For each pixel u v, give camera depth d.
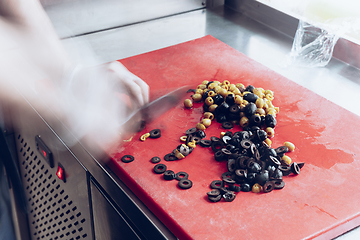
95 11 0.88
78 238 0.71
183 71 0.77
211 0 1.01
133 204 0.54
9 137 0.83
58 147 0.65
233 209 0.52
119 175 0.58
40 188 0.78
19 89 0.69
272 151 0.58
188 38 0.89
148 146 0.61
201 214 0.52
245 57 0.81
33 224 0.87
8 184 0.82
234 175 0.56
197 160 0.59
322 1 0.80
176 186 0.55
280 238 0.49
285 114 0.67
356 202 0.53
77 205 0.66
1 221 0.76
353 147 0.61
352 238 0.51
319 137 0.63
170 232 0.51
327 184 0.55
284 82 0.74
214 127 0.65
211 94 0.68
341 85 0.74
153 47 0.85
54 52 0.70
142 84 0.67
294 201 0.53
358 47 0.77
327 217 0.51
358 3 0.76
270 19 0.92
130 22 0.93
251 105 0.64
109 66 0.68
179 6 0.97
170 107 0.69
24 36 0.70
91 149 0.60
